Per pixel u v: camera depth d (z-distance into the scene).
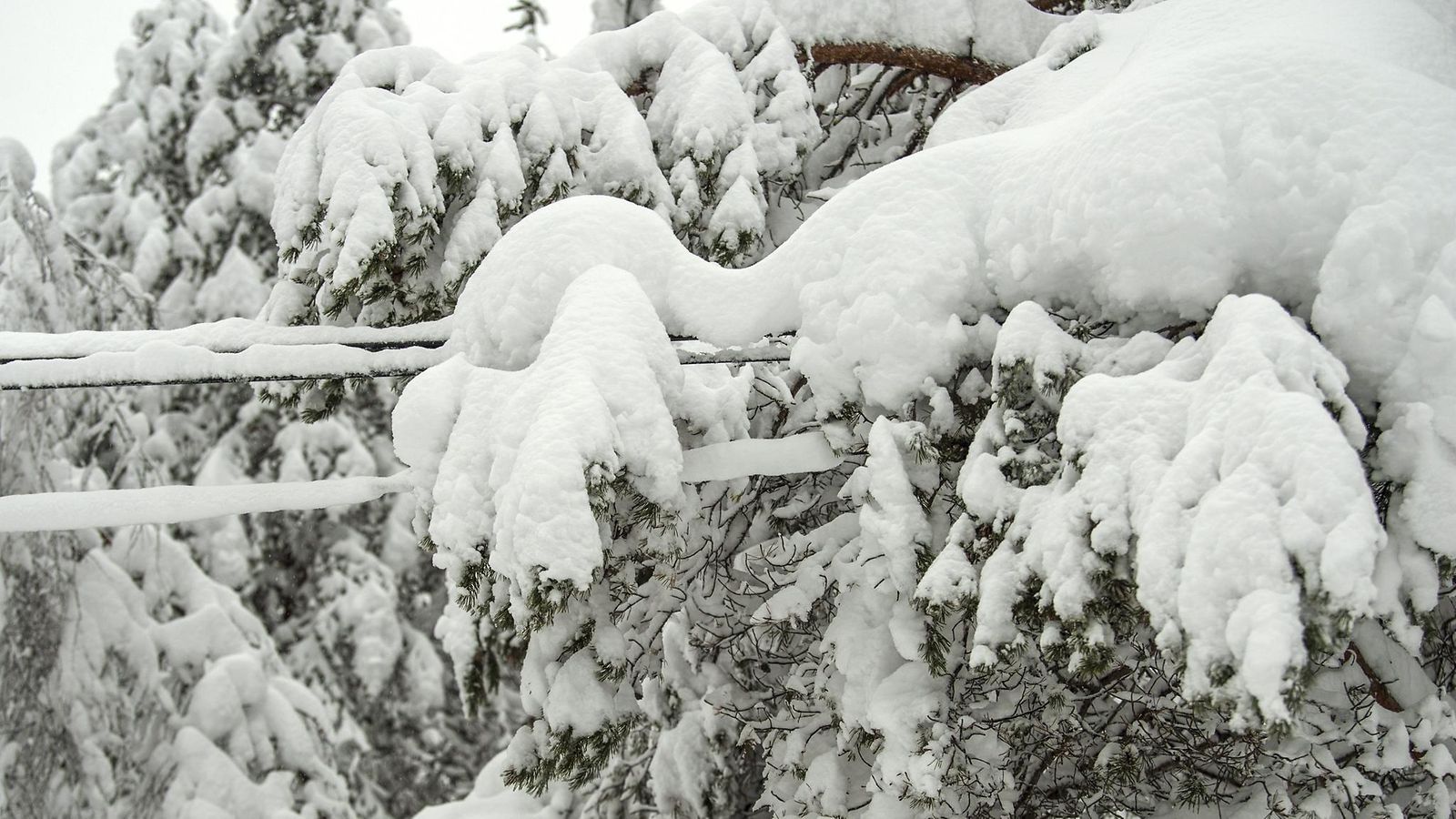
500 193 4.93
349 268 4.32
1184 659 2.59
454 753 13.16
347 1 13.14
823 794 4.10
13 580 6.40
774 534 4.46
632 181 5.40
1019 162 3.73
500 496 3.23
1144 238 3.25
